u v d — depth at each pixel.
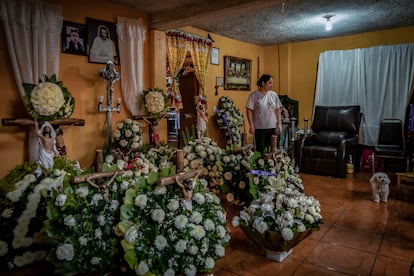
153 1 3.30
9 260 2.05
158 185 1.67
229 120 5.12
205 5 3.28
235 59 5.53
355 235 2.54
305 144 4.79
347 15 4.12
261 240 2.10
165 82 3.98
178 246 1.61
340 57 5.34
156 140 3.58
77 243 1.69
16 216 2.08
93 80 3.20
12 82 2.59
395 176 4.52
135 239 1.61
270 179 2.41
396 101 4.94
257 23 4.47
